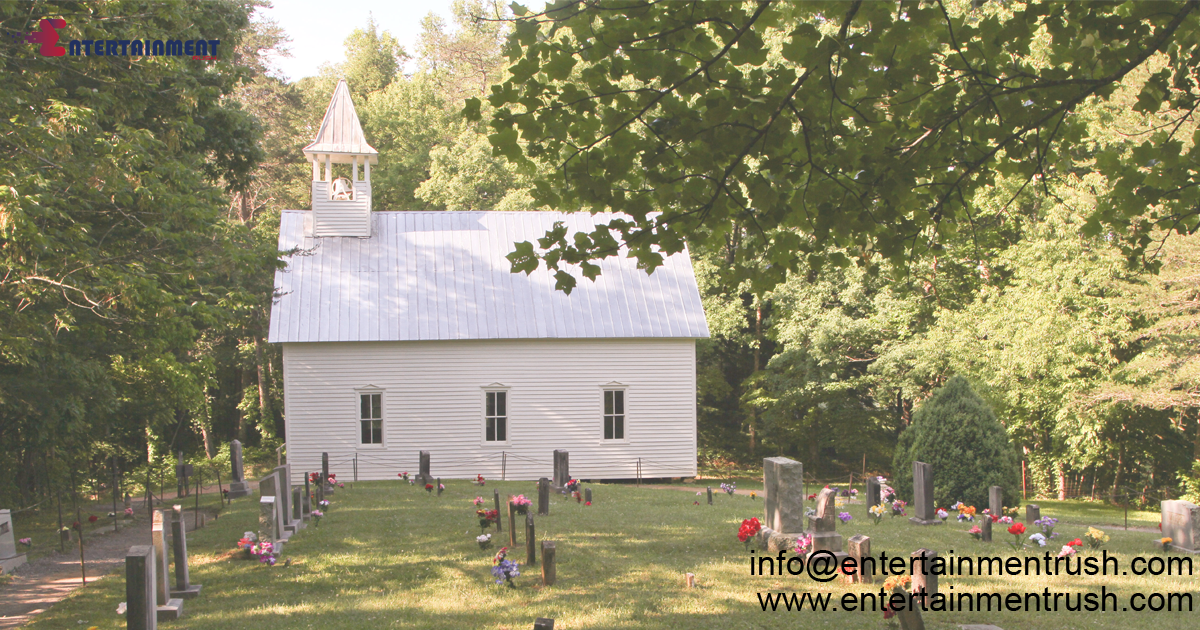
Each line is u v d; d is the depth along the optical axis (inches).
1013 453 766.5
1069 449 1182.3
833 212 235.1
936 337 1248.2
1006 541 541.0
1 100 550.3
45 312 681.6
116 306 693.9
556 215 1315.2
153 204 668.1
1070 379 1127.6
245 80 992.2
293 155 2007.9
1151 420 1213.7
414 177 2060.8
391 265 1207.6
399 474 997.8
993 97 236.8
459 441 1132.5
